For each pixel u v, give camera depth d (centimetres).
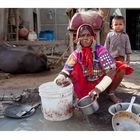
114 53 445
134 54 916
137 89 431
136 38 1123
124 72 341
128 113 282
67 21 1122
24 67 593
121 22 442
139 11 1100
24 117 332
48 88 317
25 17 976
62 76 326
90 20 504
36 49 631
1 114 345
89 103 305
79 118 322
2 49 628
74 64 328
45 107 318
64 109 315
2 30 812
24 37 884
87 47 325
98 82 333
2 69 606
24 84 495
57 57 722
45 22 1142
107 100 369
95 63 327
